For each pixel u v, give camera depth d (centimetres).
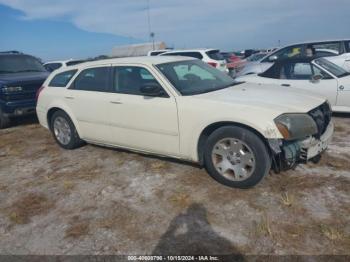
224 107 363
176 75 430
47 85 582
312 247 267
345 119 647
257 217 314
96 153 532
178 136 399
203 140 391
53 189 416
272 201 339
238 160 362
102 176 439
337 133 557
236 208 332
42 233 321
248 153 354
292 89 444
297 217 308
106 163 484
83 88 512
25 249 299
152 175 425
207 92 413
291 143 350
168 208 344
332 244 268
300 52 1003
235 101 371
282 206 328
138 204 358
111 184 412
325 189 355
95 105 483
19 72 873
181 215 329
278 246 272
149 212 340
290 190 357
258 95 396
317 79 647
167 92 408
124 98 446
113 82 470
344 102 636
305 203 330
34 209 369
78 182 428
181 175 416
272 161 375
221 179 378
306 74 675
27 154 569
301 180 378
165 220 323
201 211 333
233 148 362
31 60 944
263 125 334
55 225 333
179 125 393
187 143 393
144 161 475
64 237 311
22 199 396
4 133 741
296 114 349
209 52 1418
